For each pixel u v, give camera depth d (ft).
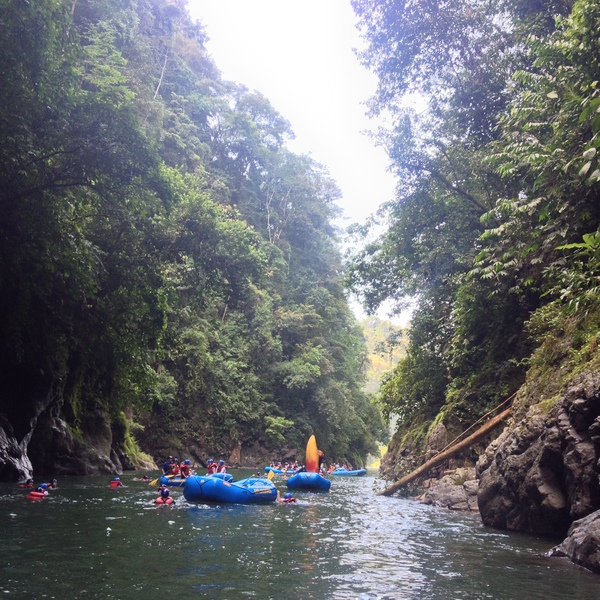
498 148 47.19
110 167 43.65
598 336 29.35
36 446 57.62
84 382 68.54
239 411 130.93
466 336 56.59
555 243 39.47
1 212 41.88
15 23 34.55
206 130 183.73
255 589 16.55
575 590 17.11
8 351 49.03
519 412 34.24
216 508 39.14
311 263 191.11
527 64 56.49
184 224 62.59
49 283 48.85
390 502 48.96
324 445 153.48
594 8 32.27
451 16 60.03
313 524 32.45
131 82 110.83
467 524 33.06
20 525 27.12
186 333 116.47
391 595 16.35
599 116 16.94
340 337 181.78
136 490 49.08
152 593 15.72
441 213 63.31
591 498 23.13
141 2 172.45
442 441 54.75
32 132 40.40
